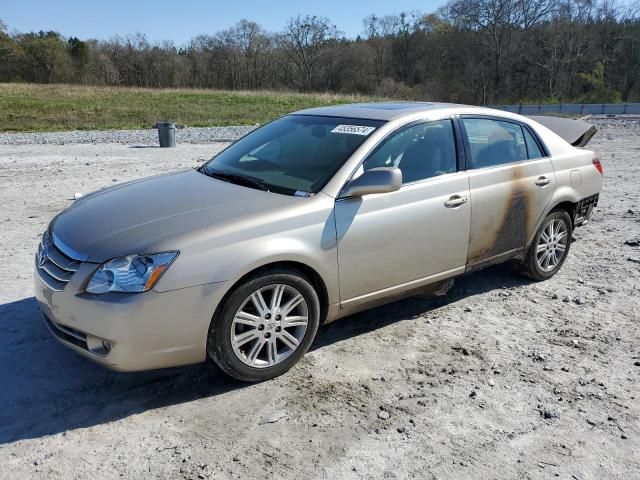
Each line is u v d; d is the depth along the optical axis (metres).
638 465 2.90
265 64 82.56
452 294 5.09
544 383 3.64
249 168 4.24
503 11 71.75
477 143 4.63
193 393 3.45
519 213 4.86
